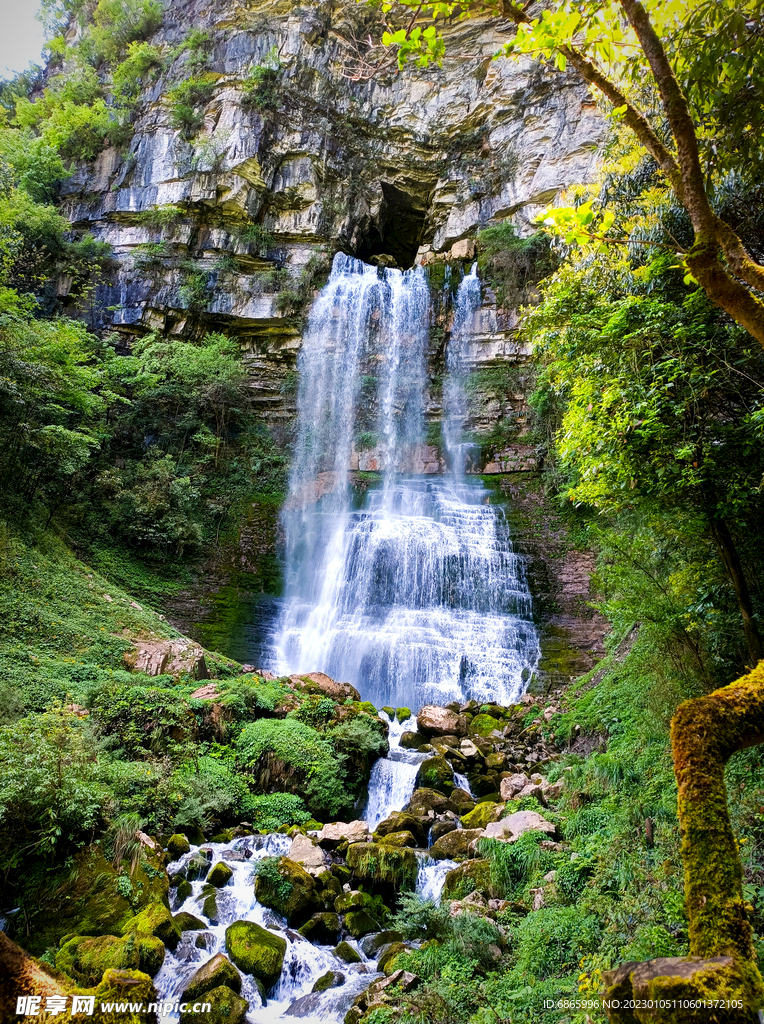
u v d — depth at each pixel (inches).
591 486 273.6
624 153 301.1
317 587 757.9
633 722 339.6
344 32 1075.3
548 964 192.2
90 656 439.8
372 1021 189.3
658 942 162.4
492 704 526.9
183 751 349.4
